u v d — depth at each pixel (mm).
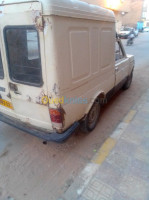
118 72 3992
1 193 2227
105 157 2727
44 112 2363
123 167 2521
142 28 37188
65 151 2918
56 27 1872
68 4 1997
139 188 2199
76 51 2266
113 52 3414
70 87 2299
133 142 3037
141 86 5777
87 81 2670
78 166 2600
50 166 2627
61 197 2150
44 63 2025
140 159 2658
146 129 3381
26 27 1975
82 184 2297
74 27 2146
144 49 13797
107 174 2416
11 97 2627
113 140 3111
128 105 4445
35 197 2170
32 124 2652
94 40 2631
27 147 3039
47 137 2387
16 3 1931
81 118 2850
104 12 2787
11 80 2459
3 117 2945
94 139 3186
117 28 24141
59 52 1981
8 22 2104
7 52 2307
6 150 2969
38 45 1975
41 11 1793
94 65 2783
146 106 4312
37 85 2213
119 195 2119
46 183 2352
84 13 2273
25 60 2186
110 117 3896
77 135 3305
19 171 2549
